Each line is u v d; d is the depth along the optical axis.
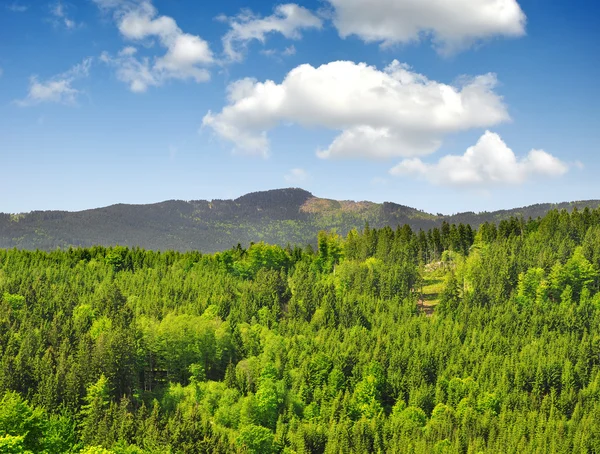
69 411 138.12
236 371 173.12
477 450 144.50
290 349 188.00
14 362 148.75
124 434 126.69
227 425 152.75
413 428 154.88
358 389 170.50
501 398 170.38
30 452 92.50
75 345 167.88
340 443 145.62
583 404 170.00
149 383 168.12
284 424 151.50
